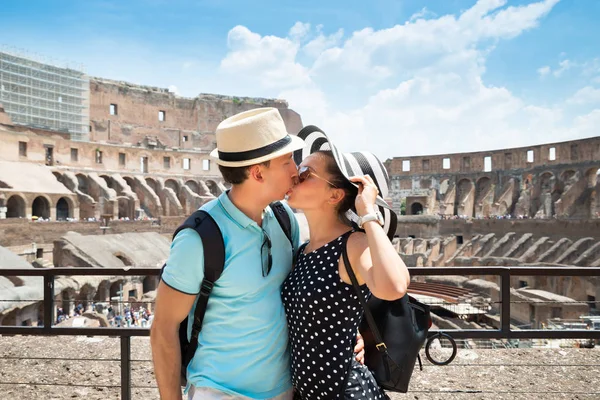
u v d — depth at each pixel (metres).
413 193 58.12
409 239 44.06
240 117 2.47
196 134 70.88
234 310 2.36
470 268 4.63
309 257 2.51
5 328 4.58
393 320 2.65
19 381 5.34
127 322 22.94
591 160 43.28
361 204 2.32
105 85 62.88
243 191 2.44
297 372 2.46
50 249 36.81
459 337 4.67
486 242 40.50
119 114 64.06
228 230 2.37
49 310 4.58
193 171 61.34
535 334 4.64
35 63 56.50
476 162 54.59
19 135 43.41
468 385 5.12
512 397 4.81
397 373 2.60
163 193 55.38
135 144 65.00
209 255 2.27
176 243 2.30
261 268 2.43
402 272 2.14
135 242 38.62
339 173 2.53
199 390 2.35
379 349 2.51
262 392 2.44
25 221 34.53
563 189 46.03
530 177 50.00
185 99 70.69
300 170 2.63
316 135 2.93
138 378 5.43
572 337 4.61
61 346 6.57
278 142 2.36
